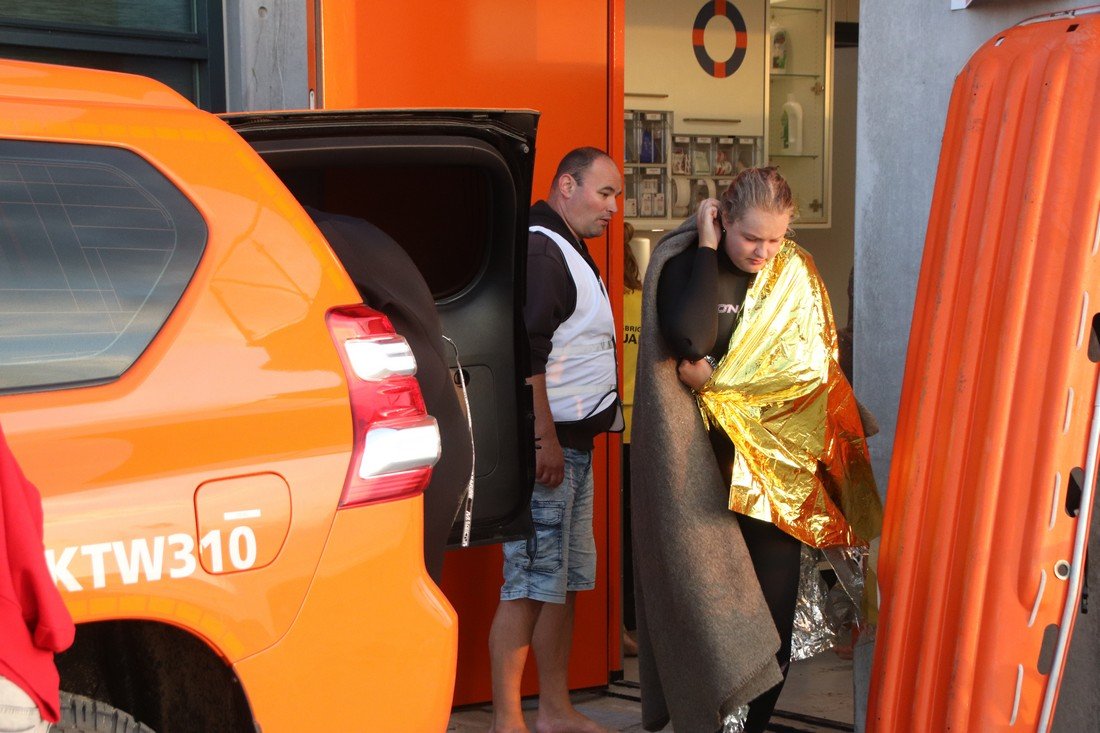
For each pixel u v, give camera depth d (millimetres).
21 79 2320
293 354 2355
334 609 2342
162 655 2453
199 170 2381
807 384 3371
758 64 6504
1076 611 2799
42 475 2100
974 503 2846
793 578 3484
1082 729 3197
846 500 3486
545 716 4207
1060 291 2760
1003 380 2807
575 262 4016
